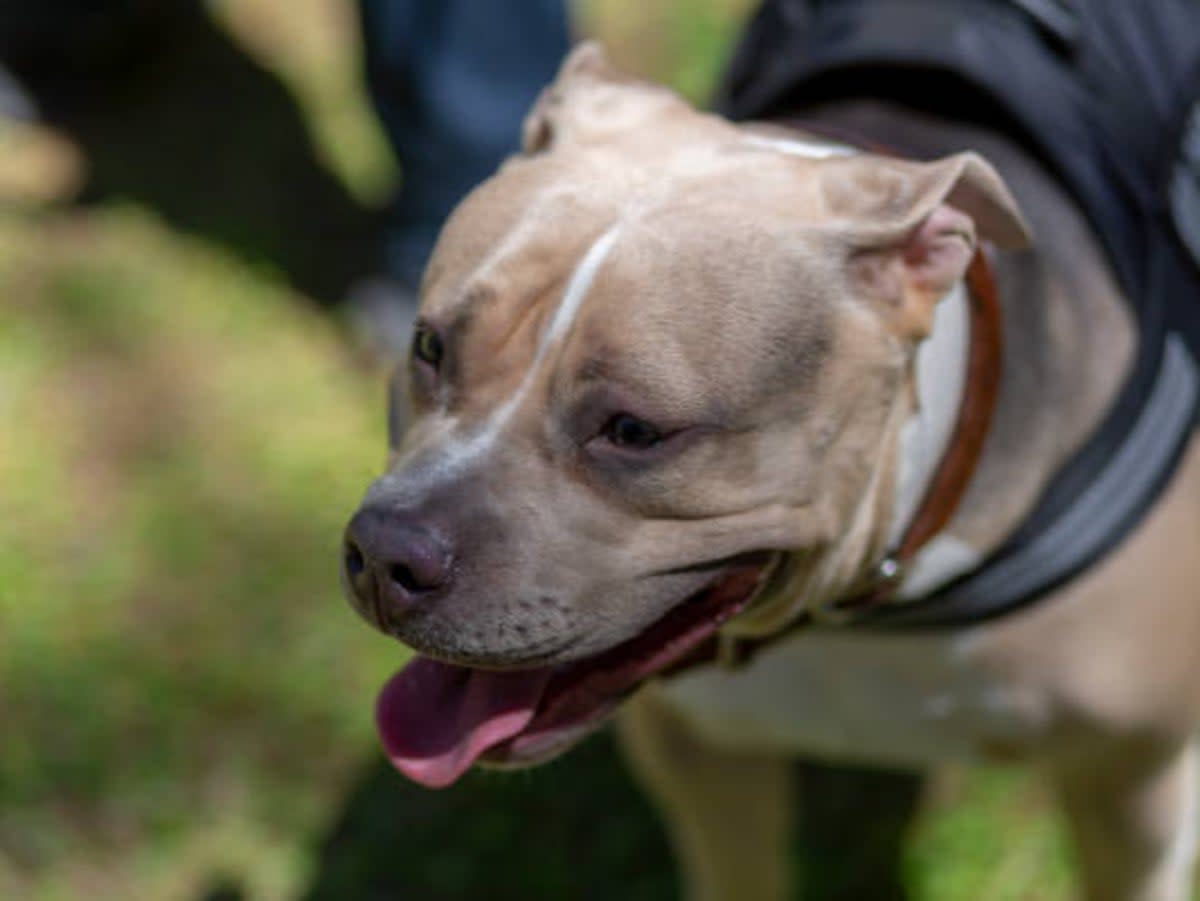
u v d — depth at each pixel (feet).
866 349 8.43
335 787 14.74
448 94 17.70
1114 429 9.77
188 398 17.95
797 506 8.43
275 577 16.26
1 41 22.22
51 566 16.20
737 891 12.29
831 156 8.71
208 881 14.01
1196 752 11.15
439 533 7.98
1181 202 10.32
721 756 11.66
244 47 23.20
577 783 14.85
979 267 9.34
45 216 20.26
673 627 8.87
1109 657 9.98
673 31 22.80
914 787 14.61
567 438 8.13
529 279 8.20
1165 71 10.51
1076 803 11.14
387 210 19.16
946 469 9.34
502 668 8.22
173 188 20.88
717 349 8.03
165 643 15.69
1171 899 11.55
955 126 10.34
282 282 19.47
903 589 9.58
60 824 14.30
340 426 17.69
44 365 18.20
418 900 14.11
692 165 8.59
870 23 10.55
